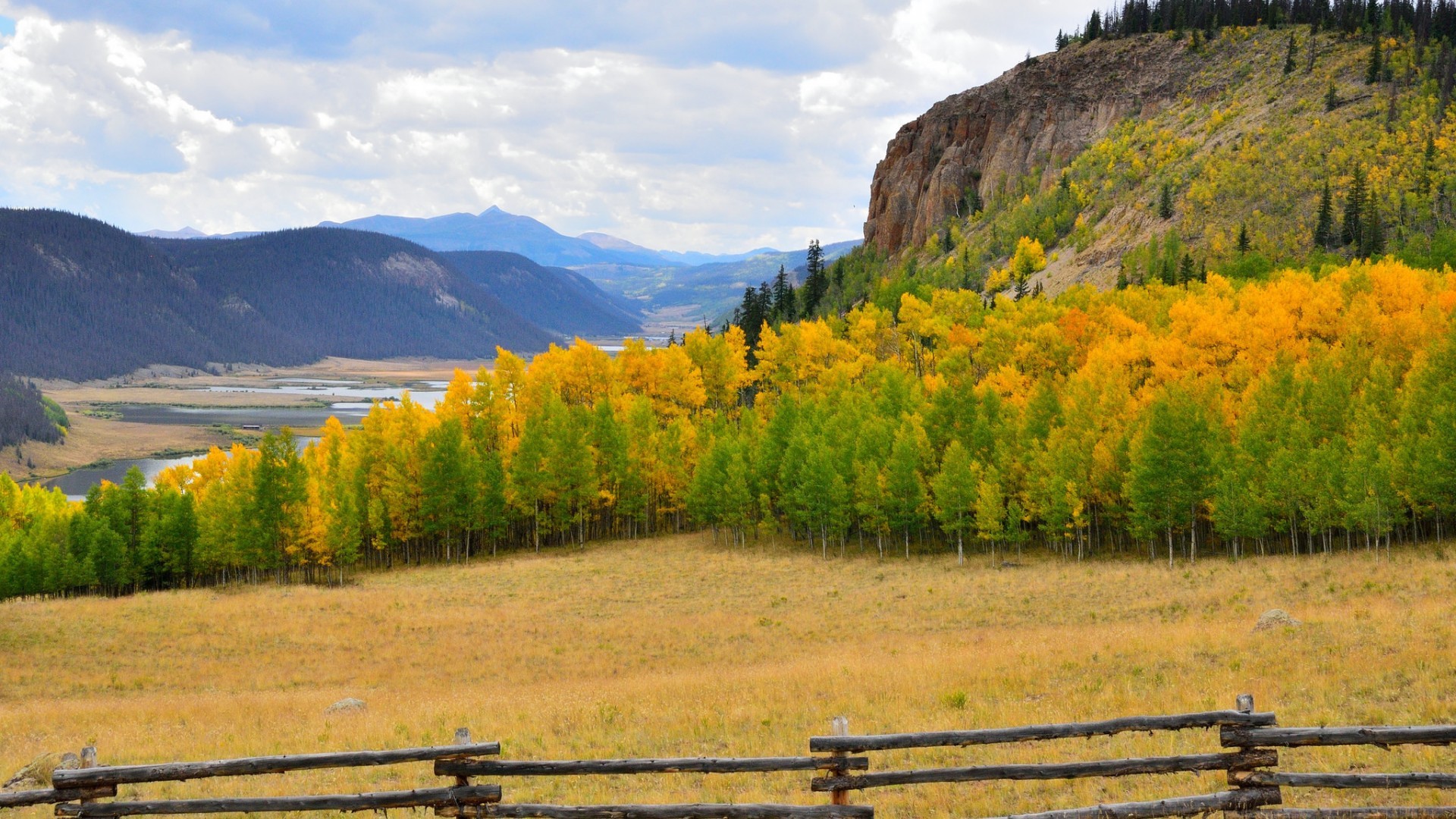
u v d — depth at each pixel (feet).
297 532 259.19
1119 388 253.24
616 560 253.65
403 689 120.37
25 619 175.32
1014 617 153.89
